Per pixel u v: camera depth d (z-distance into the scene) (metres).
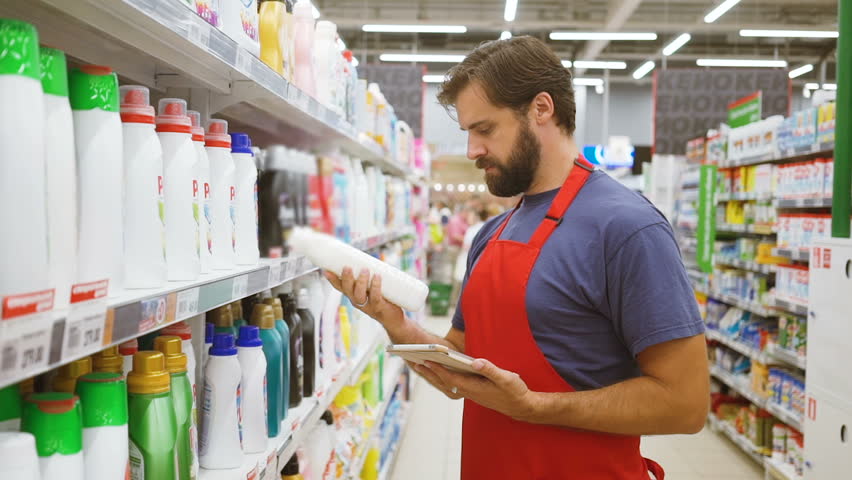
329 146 2.82
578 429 1.52
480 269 1.63
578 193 1.57
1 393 0.98
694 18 12.98
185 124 1.30
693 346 1.43
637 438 1.60
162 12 1.05
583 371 1.52
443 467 4.54
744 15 13.05
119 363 1.17
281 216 2.02
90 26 1.25
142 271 1.14
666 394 1.42
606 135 16.36
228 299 1.36
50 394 0.98
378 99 4.04
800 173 4.23
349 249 1.59
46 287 0.82
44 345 0.76
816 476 3.09
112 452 1.04
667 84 8.82
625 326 1.47
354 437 3.03
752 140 5.14
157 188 1.17
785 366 4.61
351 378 2.90
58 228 0.88
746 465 4.70
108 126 1.01
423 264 7.34
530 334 1.54
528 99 1.53
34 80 0.81
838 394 2.90
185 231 1.28
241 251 1.62
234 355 1.59
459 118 1.59
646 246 1.44
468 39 15.88
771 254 4.78
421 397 6.42
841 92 3.16
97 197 1.00
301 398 2.15
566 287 1.51
